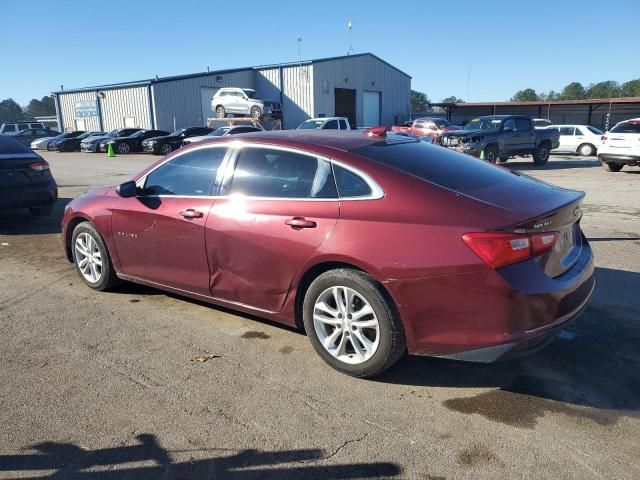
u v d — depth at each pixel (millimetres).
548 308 3160
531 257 3129
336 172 3678
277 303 3947
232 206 4090
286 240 3734
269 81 44188
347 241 3455
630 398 3324
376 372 3504
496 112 49188
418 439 2941
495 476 2643
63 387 3523
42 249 7262
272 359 3902
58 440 2967
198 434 3010
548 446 2863
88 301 5141
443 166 3799
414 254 3236
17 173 8531
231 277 4148
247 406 3283
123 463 2777
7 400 3369
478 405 3268
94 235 5234
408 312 3301
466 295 3137
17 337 4312
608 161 17094
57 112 49281
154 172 4777
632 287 5285
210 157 4367
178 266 4527
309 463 2762
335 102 43625
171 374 3688
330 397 3379
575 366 3732
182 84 41688
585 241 3986
